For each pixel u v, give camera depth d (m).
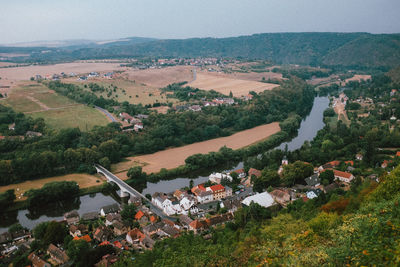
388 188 89.75
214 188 180.88
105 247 123.62
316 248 60.91
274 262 63.16
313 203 136.25
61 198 197.88
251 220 132.12
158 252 109.69
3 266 127.62
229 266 81.50
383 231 51.41
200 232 140.62
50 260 125.38
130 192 189.50
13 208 185.50
